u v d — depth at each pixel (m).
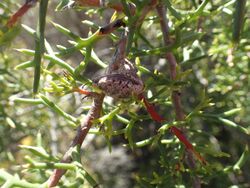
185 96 0.28
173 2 0.14
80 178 0.09
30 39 0.30
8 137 0.24
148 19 0.12
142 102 0.10
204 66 0.24
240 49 0.18
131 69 0.09
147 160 0.39
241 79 0.22
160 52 0.11
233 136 0.30
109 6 0.09
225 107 0.22
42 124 0.27
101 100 0.10
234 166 0.13
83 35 0.37
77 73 0.10
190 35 0.11
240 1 0.08
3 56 0.21
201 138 0.23
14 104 0.24
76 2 0.09
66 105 0.28
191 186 0.14
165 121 0.10
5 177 0.08
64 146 0.32
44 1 0.07
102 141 0.43
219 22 0.20
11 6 0.20
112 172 0.42
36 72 0.07
